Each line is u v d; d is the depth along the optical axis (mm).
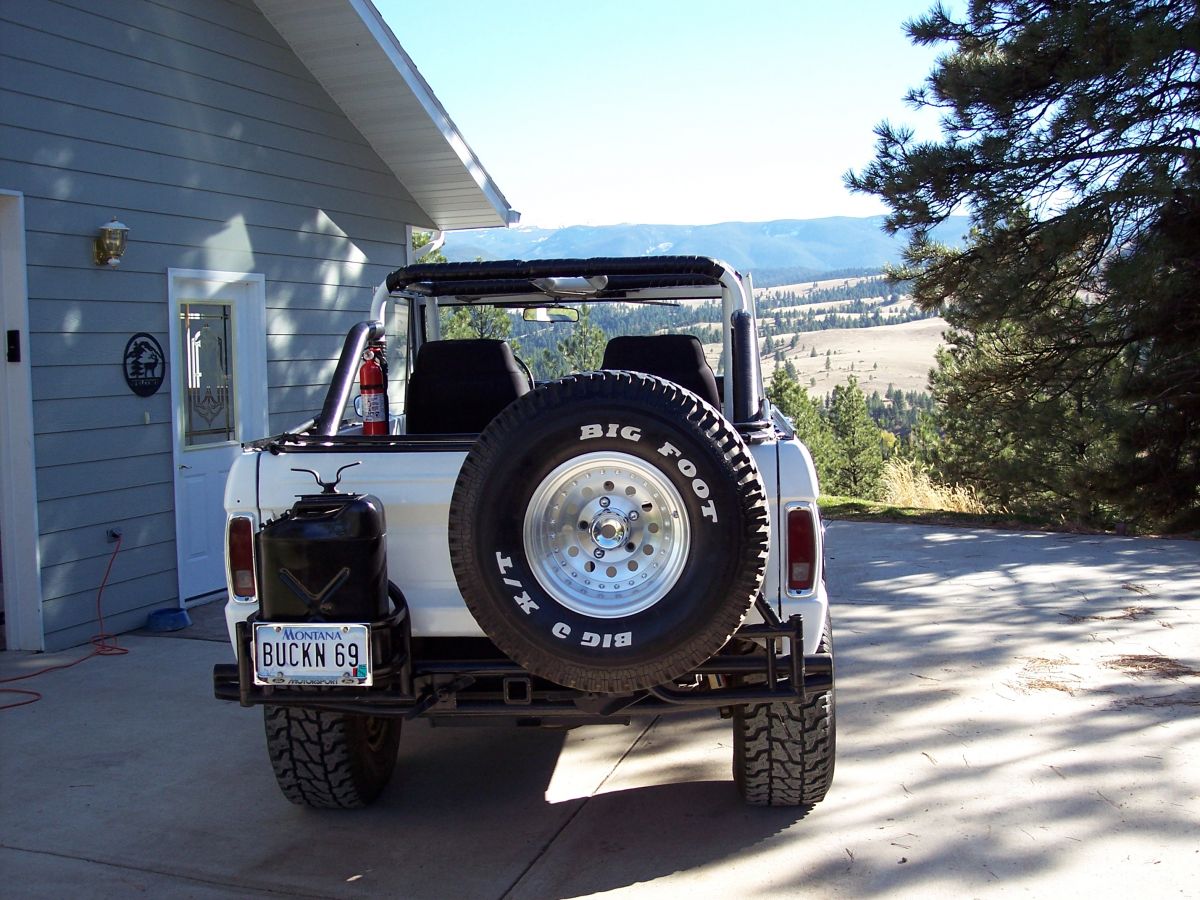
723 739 4797
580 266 4309
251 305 8258
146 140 7086
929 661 5875
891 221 12359
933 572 8422
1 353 6172
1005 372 13594
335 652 3156
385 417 4250
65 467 6445
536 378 5738
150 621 6977
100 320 6699
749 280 5086
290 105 8602
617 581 3082
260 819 3990
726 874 3465
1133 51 10367
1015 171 11938
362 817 4004
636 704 3283
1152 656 5840
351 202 9492
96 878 3518
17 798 4184
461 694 3395
